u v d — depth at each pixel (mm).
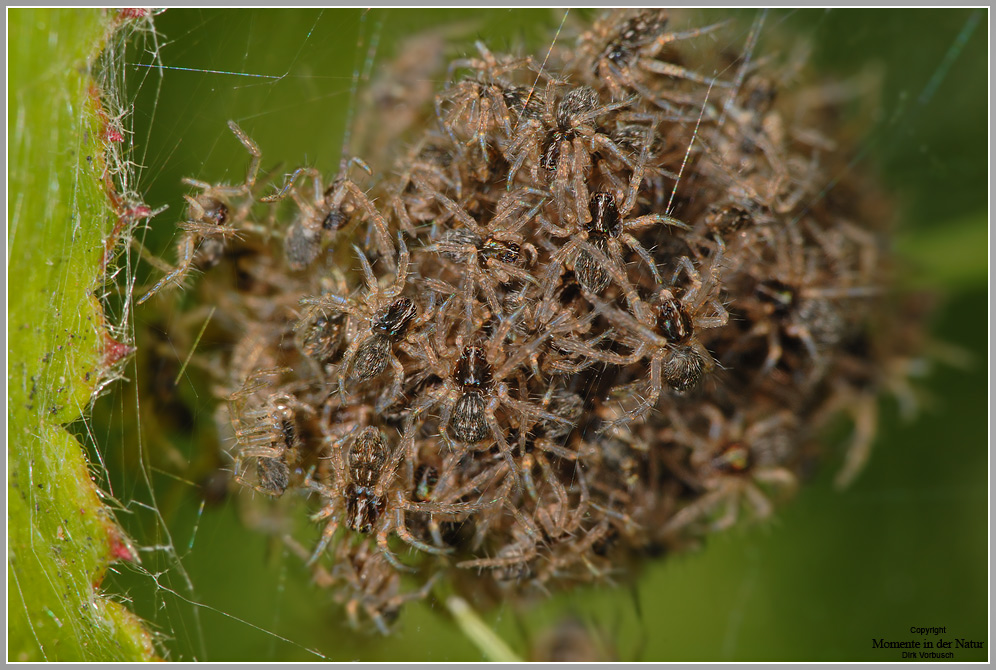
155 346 53
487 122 51
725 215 51
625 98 51
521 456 50
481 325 50
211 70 54
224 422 53
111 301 52
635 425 51
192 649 54
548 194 50
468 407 50
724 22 55
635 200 50
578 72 52
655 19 53
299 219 52
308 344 51
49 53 52
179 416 54
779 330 53
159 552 53
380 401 50
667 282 50
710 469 54
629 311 50
